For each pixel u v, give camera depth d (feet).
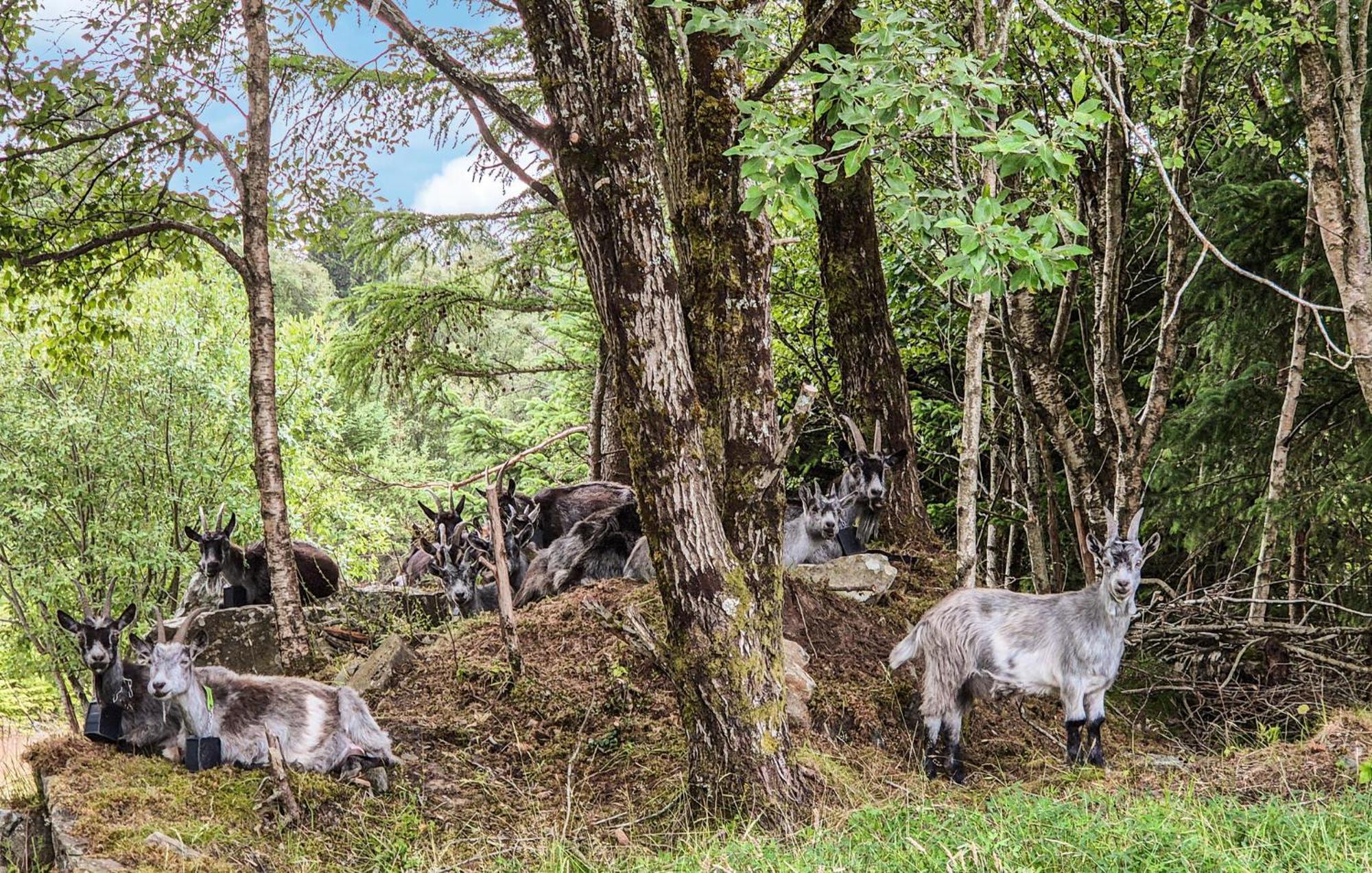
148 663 25.66
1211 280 34.96
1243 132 32.45
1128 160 40.45
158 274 40.45
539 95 46.06
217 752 25.12
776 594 24.77
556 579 37.40
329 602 38.81
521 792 26.43
